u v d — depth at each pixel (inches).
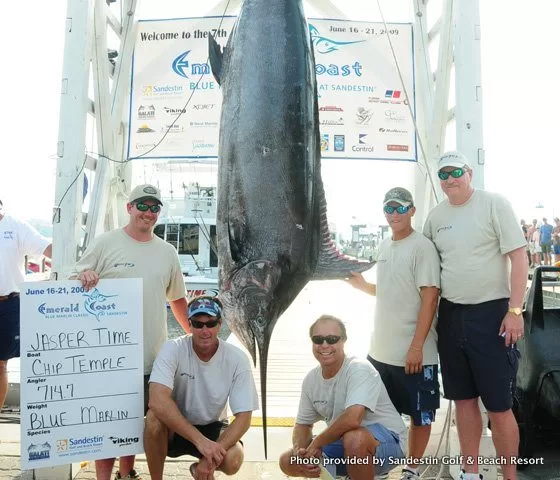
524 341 118.3
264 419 78.5
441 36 130.8
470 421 99.7
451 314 99.6
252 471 113.7
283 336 281.4
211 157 147.5
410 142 147.8
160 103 148.6
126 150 149.4
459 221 99.3
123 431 96.7
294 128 82.1
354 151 147.1
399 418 98.2
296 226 80.7
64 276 112.1
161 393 93.6
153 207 103.0
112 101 144.3
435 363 103.3
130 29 146.3
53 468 107.6
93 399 95.5
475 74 115.3
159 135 148.4
